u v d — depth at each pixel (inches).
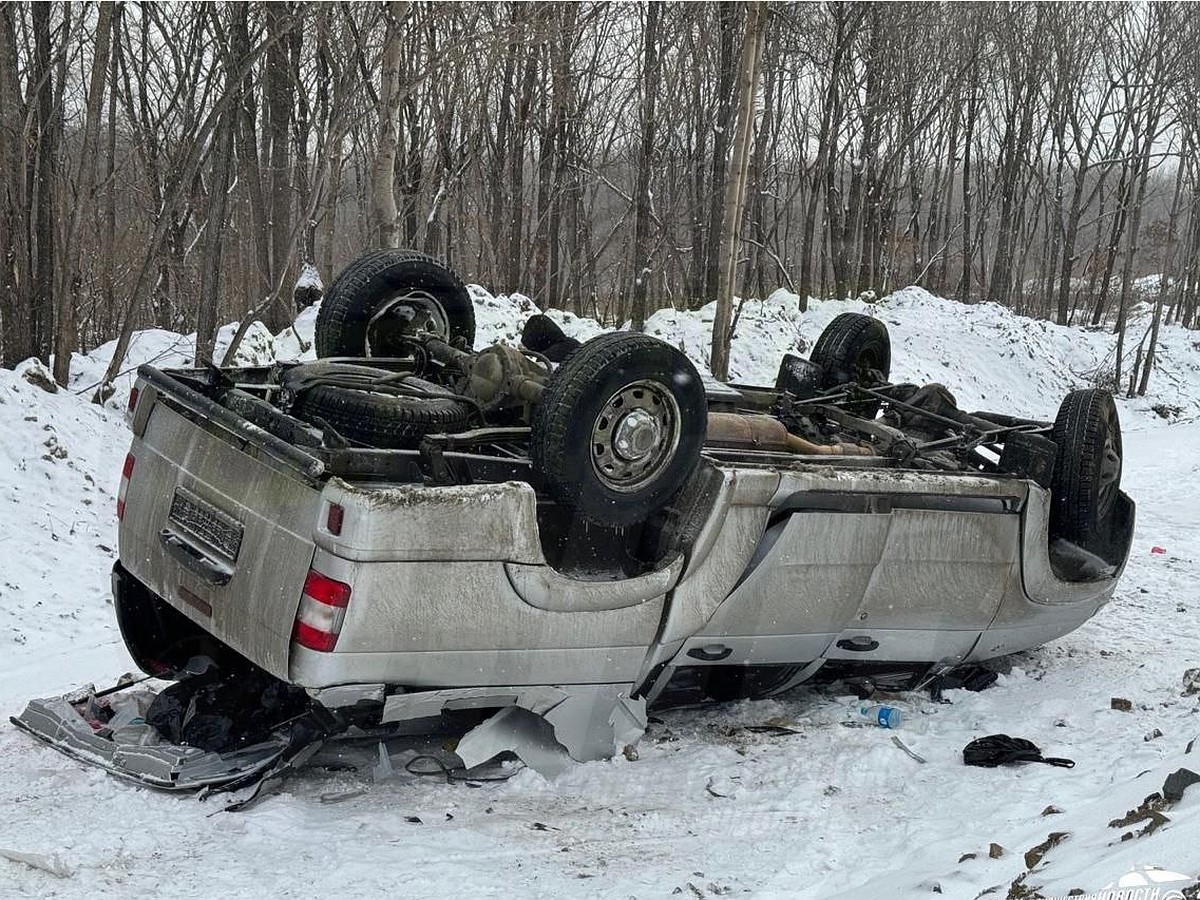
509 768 191.3
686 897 148.3
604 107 1257.4
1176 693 240.1
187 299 884.0
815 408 252.5
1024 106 1734.7
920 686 245.1
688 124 1189.1
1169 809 147.6
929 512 219.5
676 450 188.5
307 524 163.9
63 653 286.4
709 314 954.7
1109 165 1827.0
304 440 175.6
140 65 933.8
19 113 556.1
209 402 182.1
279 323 754.2
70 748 186.1
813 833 172.4
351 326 235.0
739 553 199.6
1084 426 251.0
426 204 1029.8
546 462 178.2
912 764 203.6
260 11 577.9
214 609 176.4
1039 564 239.1
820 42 1283.2
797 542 204.7
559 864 158.7
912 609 225.9
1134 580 345.4
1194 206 1630.2
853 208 1334.9
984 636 241.6
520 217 1071.6
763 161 1427.2
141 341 640.4
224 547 175.6
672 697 218.1
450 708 181.5
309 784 183.5
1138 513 474.9
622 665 194.1
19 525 384.5
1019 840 160.6
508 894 147.9
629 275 1392.7
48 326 592.7
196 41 780.0
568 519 191.0
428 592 167.3
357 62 598.9
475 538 169.3
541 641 181.8
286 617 164.1
